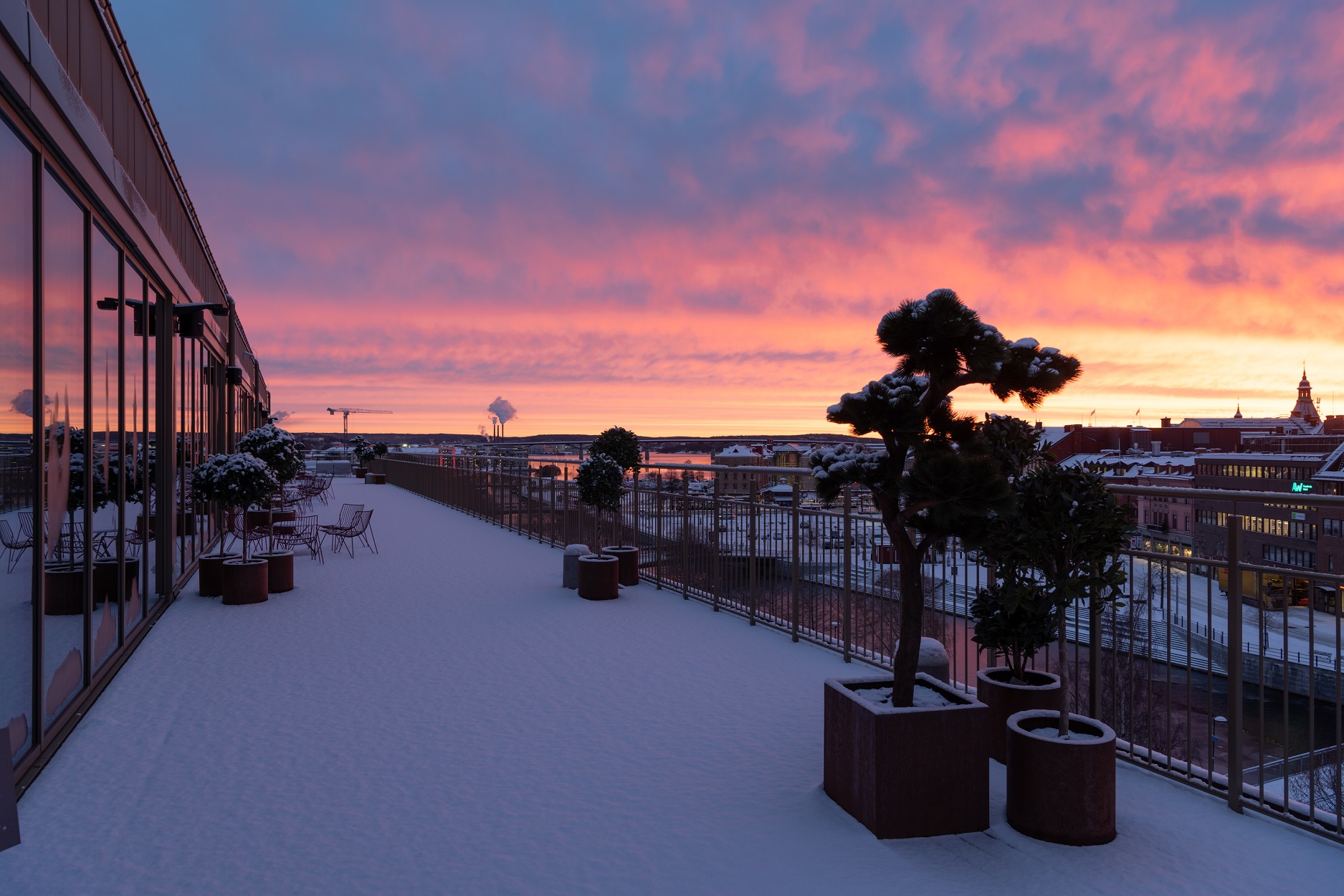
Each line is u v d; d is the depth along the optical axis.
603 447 11.95
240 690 5.97
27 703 4.42
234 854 3.53
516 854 3.53
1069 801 3.64
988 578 5.04
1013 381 3.94
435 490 26.33
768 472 8.11
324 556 13.45
